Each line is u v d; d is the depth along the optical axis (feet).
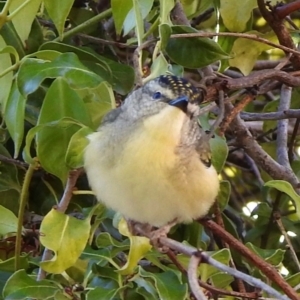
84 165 6.14
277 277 6.03
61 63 6.12
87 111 6.15
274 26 6.34
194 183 6.13
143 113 6.12
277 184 6.11
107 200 6.16
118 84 6.29
